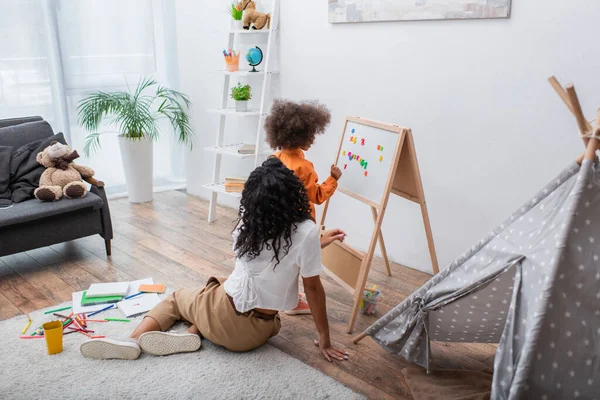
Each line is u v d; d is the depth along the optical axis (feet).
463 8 8.23
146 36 14.10
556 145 7.76
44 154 10.23
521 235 5.32
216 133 13.65
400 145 7.39
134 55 14.05
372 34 9.59
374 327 6.88
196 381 6.40
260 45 11.95
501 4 7.82
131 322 7.84
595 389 4.59
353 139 8.50
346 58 10.12
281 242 6.34
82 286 9.06
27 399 6.07
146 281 9.12
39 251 10.71
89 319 7.91
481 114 8.47
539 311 4.53
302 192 6.36
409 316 6.41
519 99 8.01
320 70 10.66
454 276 5.95
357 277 7.79
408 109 9.37
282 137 7.30
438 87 8.89
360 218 10.59
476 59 8.35
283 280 6.52
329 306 8.43
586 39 7.22
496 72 8.17
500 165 8.41
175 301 7.56
